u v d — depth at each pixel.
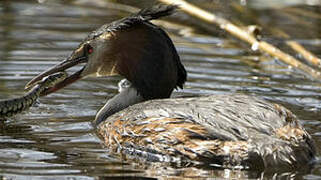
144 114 11.94
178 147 11.20
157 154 11.41
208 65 16.88
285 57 17.34
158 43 13.34
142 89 13.42
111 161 11.20
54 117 13.45
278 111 11.71
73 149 11.76
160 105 12.11
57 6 21.50
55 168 10.79
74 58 13.88
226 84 15.45
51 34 18.80
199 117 11.40
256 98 12.13
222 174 10.57
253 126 11.11
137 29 13.45
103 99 14.62
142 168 10.88
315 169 10.73
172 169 10.84
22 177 10.38
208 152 10.91
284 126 11.19
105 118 13.22
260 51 18.12
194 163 11.03
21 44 17.89
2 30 18.98
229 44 18.78
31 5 21.45
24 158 11.23
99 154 11.55
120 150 11.82
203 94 14.69
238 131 11.02
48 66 16.33
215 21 19.12
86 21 20.11
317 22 20.55
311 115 13.46
